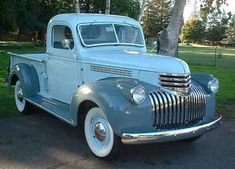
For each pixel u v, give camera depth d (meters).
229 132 7.46
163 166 5.64
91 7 35.69
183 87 5.65
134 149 6.30
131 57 6.14
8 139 6.53
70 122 6.13
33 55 8.38
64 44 6.80
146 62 5.81
